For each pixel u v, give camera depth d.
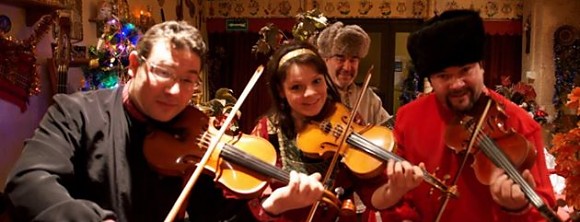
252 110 6.39
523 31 6.11
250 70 6.52
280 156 1.77
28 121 2.83
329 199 1.49
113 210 1.30
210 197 1.47
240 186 1.44
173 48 1.27
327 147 1.74
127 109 1.39
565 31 5.69
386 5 6.35
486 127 1.56
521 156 1.47
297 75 1.70
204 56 1.33
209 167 1.45
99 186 1.31
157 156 1.38
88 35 3.68
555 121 4.84
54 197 1.13
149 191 1.35
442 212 1.52
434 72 1.53
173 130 1.47
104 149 1.33
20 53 2.60
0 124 2.58
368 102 2.66
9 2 2.66
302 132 1.78
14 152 2.71
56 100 1.37
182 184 1.43
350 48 2.48
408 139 1.73
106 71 3.16
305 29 2.68
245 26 6.50
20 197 1.16
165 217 1.36
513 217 1.52
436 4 6.21
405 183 1.48
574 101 1.64
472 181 1.57
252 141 1.61
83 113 1.34
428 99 1.72
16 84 2.61
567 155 1.59
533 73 5.78
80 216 1.09
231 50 6.56
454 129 1.59
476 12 1.53
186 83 1.30
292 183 1.39
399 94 6.43
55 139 1.28
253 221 1.43
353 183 1.73
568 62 5.70
